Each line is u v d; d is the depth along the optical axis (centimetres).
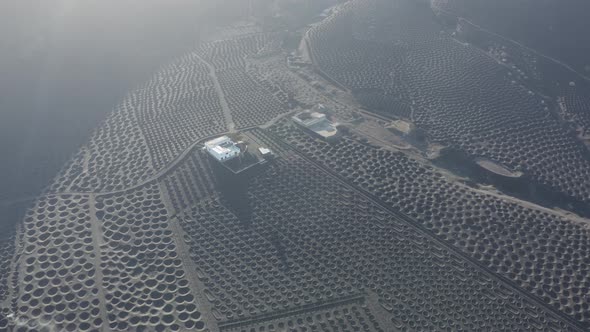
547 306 6988
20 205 9381
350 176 9219
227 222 8525
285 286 7406
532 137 10438
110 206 9062
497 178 9394
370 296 7200
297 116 10888
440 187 8975
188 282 7575
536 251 7775
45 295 7525
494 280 7356
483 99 11575
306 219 8469
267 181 9231
